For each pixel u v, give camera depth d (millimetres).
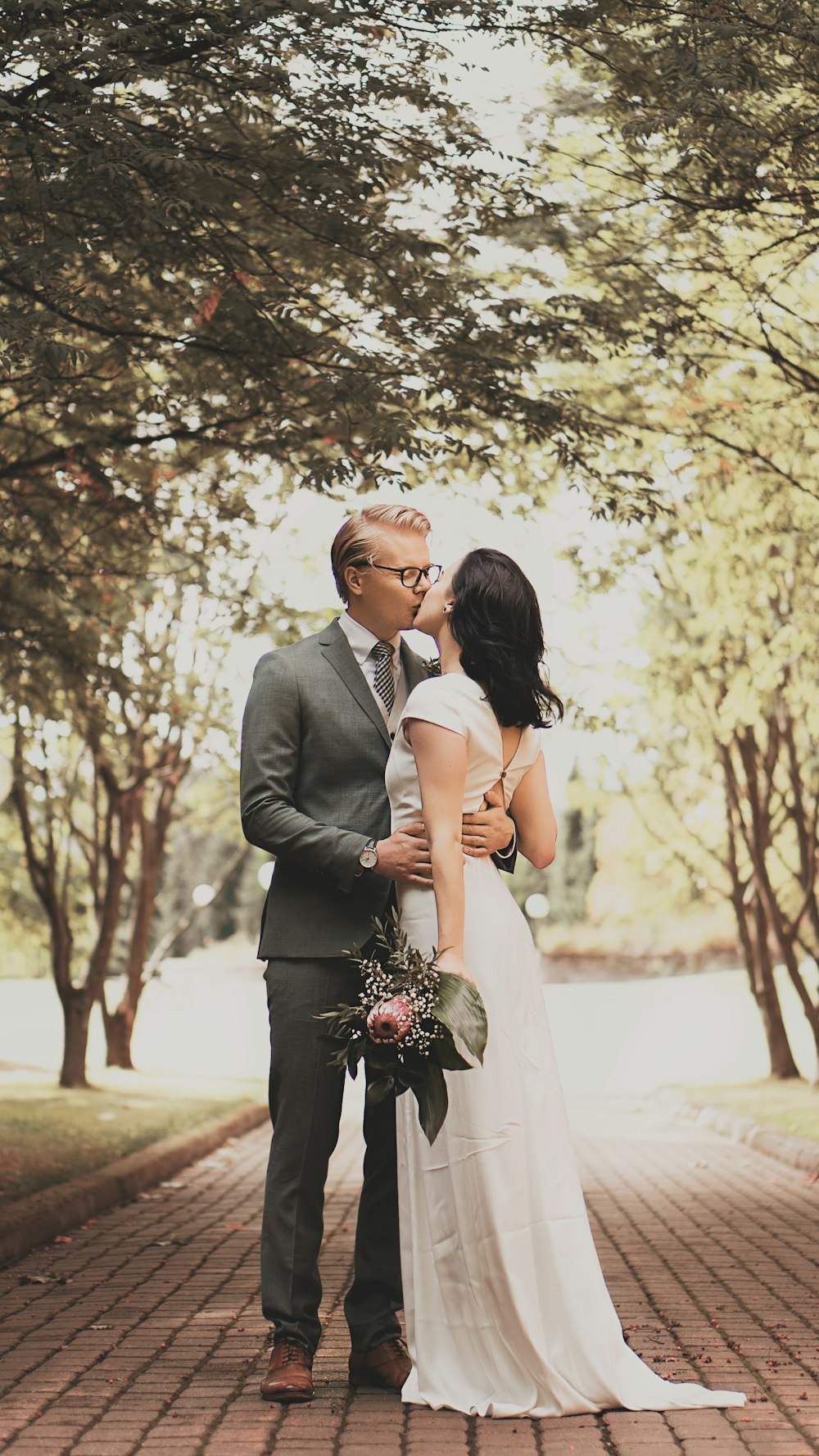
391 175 7148
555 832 4426
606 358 9500
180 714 15477
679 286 8742
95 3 6062
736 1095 16266
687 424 9797
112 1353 4863
